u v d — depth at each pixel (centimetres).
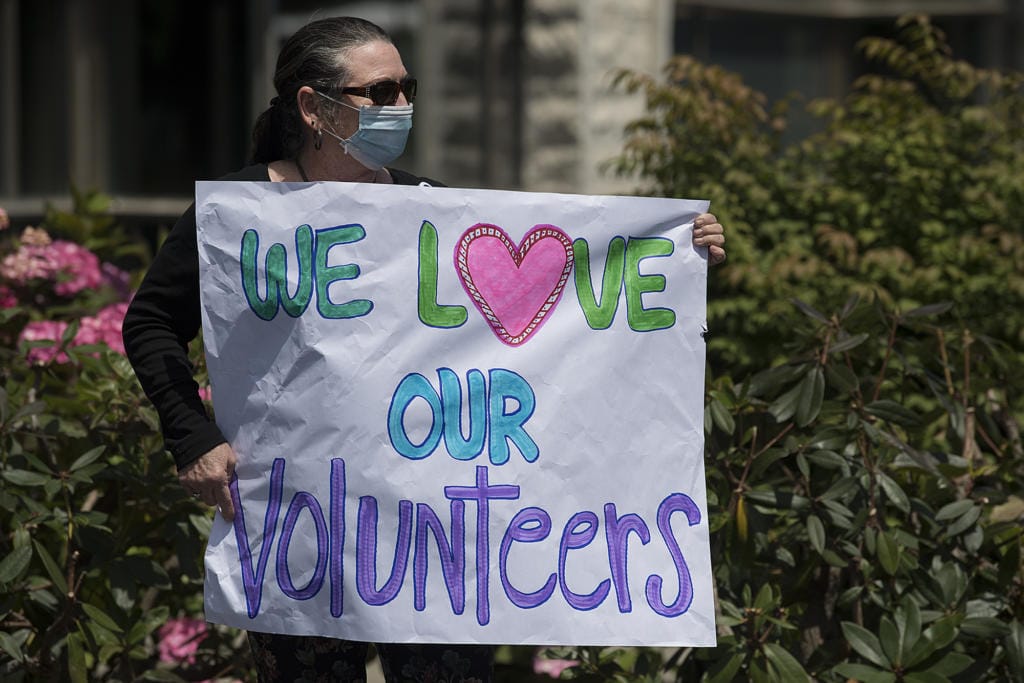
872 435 1137
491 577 987
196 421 969
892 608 1137
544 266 1031
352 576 968
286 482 978
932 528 1159
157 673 1170
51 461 1149
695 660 1206
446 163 2897
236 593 981
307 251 991
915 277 1755
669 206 1059
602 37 2780
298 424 980
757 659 1095
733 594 1145
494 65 2842
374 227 1001
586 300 1040
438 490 984
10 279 1551
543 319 1027
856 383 1146
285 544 976
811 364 1162
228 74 2902
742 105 1972
